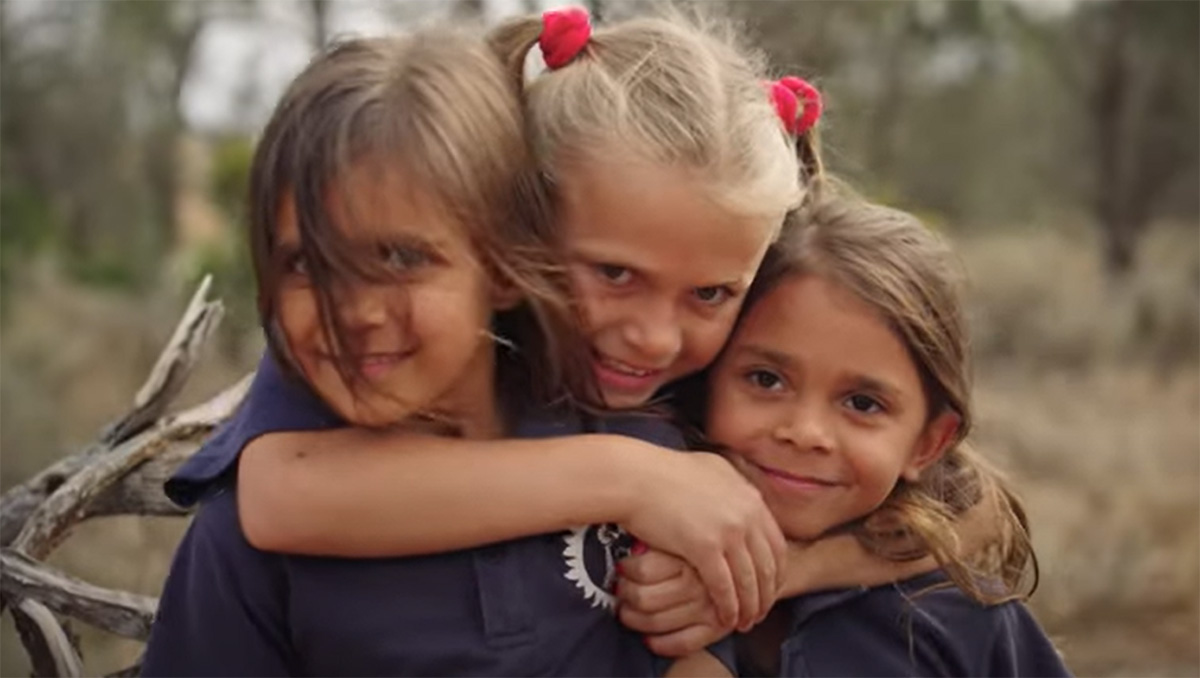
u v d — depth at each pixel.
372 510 1.79
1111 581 7.86
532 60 1.93
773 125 1.89
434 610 1.83
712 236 1.82
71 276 13.45
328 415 1.83
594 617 1.91
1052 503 9.12
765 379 2.05
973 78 20.78
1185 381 13.28
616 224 1.81
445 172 1.68
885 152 13.67
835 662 2.09
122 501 2.46
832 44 11.73
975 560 2.21
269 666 1.84
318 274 1.66
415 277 1.70
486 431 1.91
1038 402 12.00
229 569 1.82
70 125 16.92
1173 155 20.67
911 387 2.05
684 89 1.83
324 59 1.75
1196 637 7.52
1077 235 21.81
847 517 2.08
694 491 1.88
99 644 4.16
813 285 2.02
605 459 1.86
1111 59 20.81
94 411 8.62
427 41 1.78
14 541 2.46
